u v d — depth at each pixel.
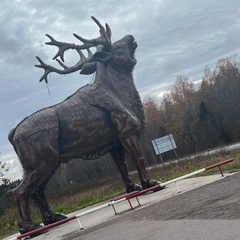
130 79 11.43
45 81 11.02
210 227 5.00
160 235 5.36
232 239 4.24
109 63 11.27
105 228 7.28
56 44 11.21
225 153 18.58
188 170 14.28
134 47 11.62
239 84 50.56
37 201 10.04
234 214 5.29
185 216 6.13
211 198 7.02
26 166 9.55
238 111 47.22
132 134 10.76
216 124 46.91
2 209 20.92
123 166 11.74
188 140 47.09
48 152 9.62
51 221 9.88
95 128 10.44
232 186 7.68
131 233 6.03
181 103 56.38
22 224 9.24
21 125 9.80
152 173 18.06
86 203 13.73
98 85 10.97
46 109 10.16
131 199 10.70
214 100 52.50
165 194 9.41
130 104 11.13
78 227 8.46
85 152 10.50
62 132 10.09
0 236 12.59
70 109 10.30
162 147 21.30
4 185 26.61
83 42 11.28
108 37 11.30
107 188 16.47
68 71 11.16
